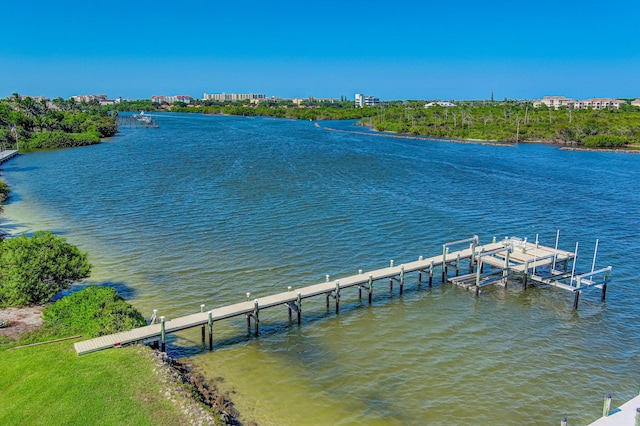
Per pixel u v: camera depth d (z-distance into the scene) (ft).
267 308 126.52
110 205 223.30
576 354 107.14
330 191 258.57
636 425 73.36
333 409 87.40
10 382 83.10
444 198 247.70
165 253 161.99
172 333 113.80
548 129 569.23
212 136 557.74
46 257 118.83
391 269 139.54
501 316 125.39
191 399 81.10
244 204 227.61
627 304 132.05
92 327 100.63
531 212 222.89
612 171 342.44
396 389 93.91
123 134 579.07
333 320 122.52
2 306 113.19
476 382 96.53
